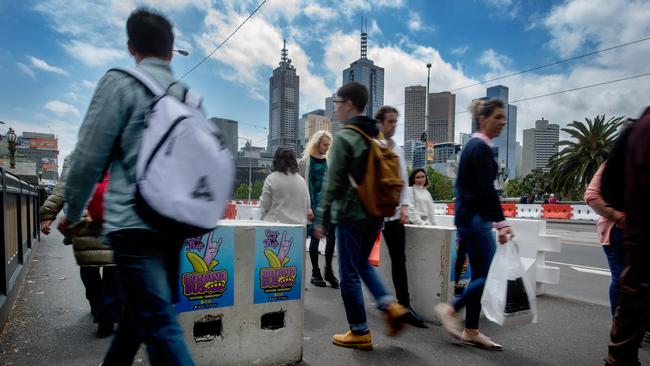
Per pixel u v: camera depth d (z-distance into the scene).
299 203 4.66
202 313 2.51
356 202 2.93
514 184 88.00
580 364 2.90
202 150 1.64
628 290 2.11
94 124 1.61
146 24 1.84
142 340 1.63
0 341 3.23
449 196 73.31
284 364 2.80
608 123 35.69
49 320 3.79
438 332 3.56
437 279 3.79
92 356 2.95
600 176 2.93
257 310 2.70
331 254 5.32
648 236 2.01
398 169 3.00
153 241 1.62
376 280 3.05
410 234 4.05
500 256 3.09
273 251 2.76
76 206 1.62
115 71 1.72
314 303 4.50
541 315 4.21
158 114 1.62
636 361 2.19
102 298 3.30
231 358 2.61
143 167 1.55
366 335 3.10
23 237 5.59
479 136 3.07
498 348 3.15
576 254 9.36
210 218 1.64
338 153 2.90
